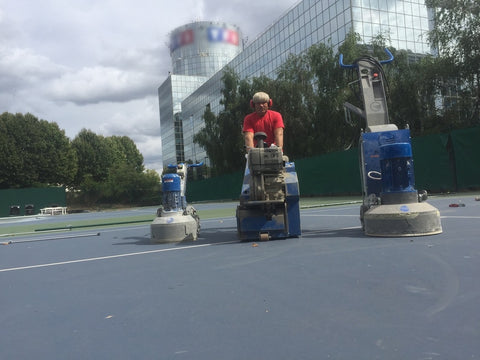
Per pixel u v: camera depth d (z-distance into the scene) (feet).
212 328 5.89
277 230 16.55
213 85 219.61
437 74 65.72
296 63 88.48
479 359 4.32
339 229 18.20
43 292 9.18
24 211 124.98
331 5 120.78
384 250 11.40
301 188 74.79
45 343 5.74
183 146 284.00
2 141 137.18
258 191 15.79
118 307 7.44
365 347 4.81
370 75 17.15
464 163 45.42
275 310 6.55
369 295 6.98
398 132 15.48
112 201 149.79
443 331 5.14
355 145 67.36
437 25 66.95
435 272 8.29
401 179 14.49
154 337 5.69
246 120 18.70
